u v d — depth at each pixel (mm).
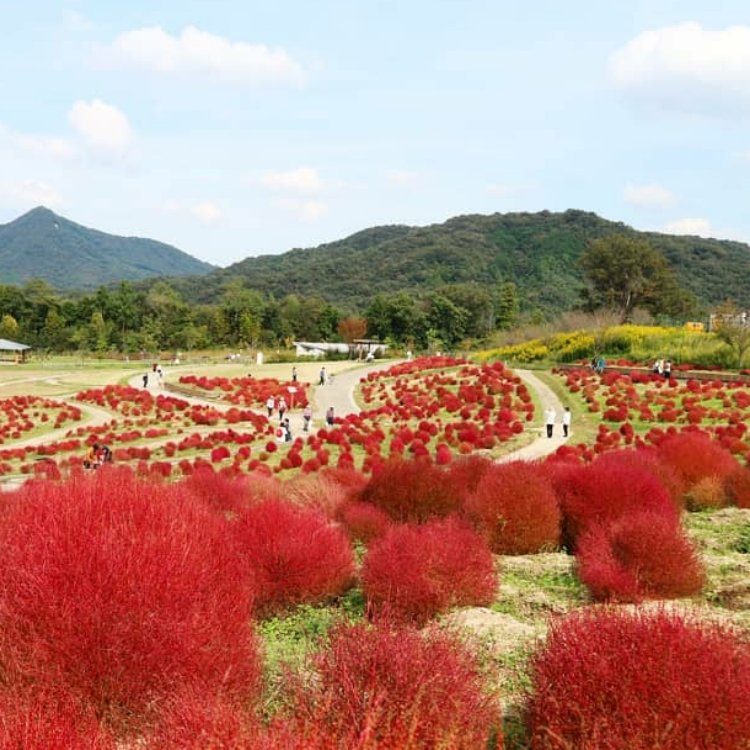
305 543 9258
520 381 46969
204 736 4398
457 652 5754
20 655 5289
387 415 41250
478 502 12062
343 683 5121
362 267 196750
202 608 5910
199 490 15398
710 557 11117
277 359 90188
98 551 5727
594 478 12438
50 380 70250
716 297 131875
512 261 184625
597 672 4816
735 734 4301
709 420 32344
